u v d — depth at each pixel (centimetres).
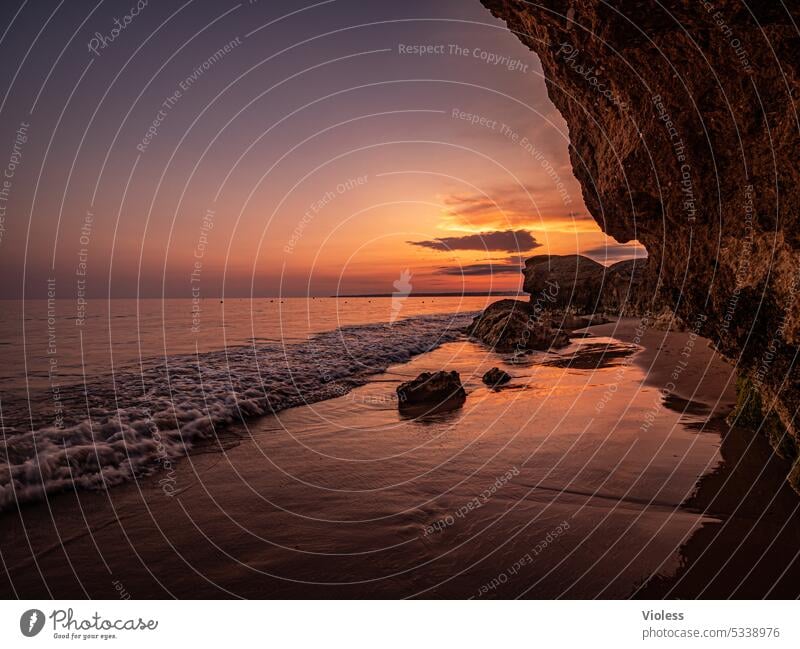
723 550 377
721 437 639
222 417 820
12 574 372
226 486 544
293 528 441
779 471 517
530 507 467
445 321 3394
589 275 3659
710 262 503
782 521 416
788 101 374
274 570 375
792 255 384
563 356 1581
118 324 2753
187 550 405
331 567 378
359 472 582
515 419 798
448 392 996
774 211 403
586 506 462
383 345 1925
